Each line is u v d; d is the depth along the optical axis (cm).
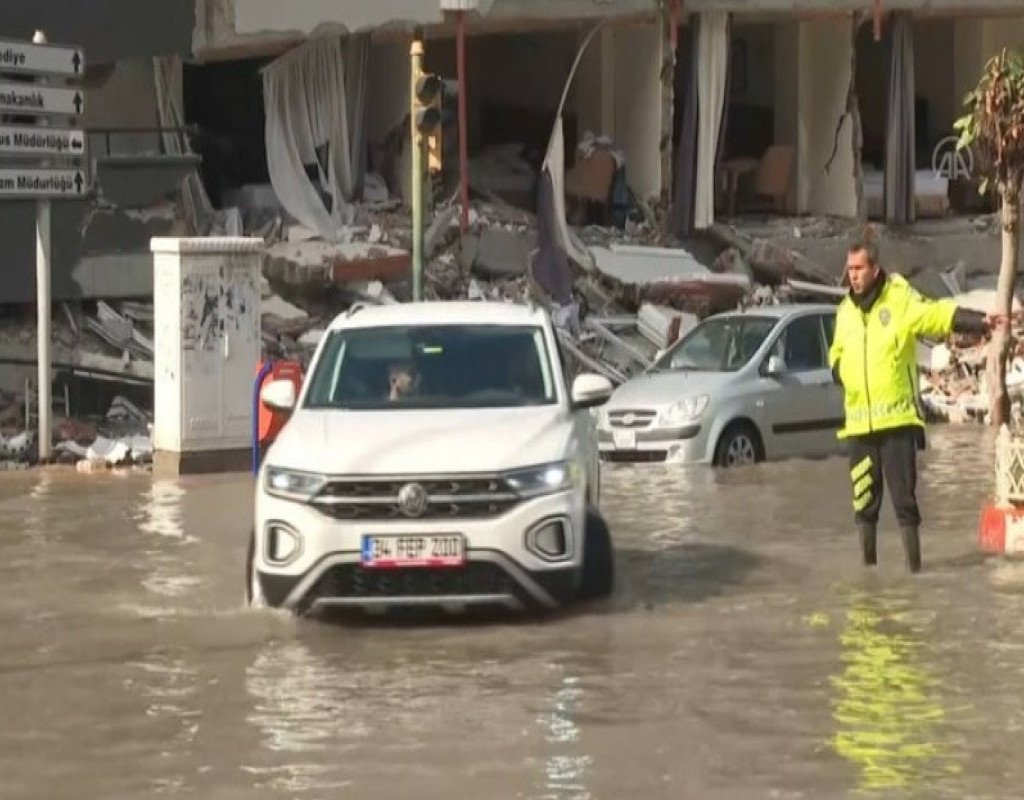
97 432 5634
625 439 5122
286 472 2952
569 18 7444
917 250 7988
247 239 5241
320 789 2111
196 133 6744
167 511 4378
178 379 5081
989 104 5628
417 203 5200
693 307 7138
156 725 2411
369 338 3353
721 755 2227
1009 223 5772
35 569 3581
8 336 5978
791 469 5056
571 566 2956
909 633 2911
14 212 5900
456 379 3250
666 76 7619
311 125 7088
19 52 5106
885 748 2250
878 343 3378
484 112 8256
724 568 3506
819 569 3491
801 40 8244
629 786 2103
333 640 2909
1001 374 6056
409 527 2875
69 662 2786
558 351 3356
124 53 6412
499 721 2400
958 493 4550
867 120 8825
